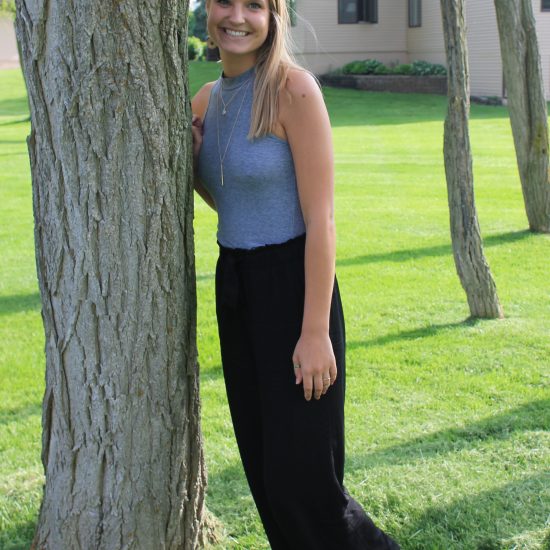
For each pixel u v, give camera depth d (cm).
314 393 211
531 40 738
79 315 206
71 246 202
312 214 204
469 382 427
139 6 191
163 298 211
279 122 203
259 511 240
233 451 347
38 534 232
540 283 621
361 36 2495
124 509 221
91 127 194
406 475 314
